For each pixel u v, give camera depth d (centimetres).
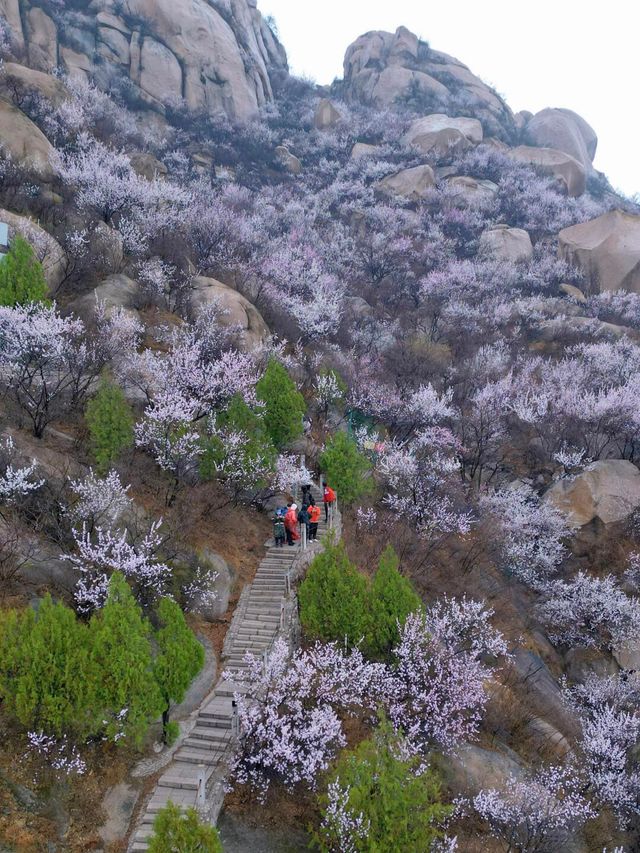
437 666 1747
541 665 2378
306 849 1366
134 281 3105
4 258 2253
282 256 4341
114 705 1341
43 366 2112
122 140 5134
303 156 7556
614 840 1797
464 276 5281
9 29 5831
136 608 1427
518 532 2881
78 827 1248
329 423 3106
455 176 7181
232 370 2369
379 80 9294
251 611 1900
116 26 7069
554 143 9469
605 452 3438
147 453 2164
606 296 5250
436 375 3841
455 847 1482
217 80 7562
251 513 2336
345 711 1697
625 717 2028
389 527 2547
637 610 2542
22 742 1312
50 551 1658
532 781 1709
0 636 1312
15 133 3369
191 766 1430
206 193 5522
